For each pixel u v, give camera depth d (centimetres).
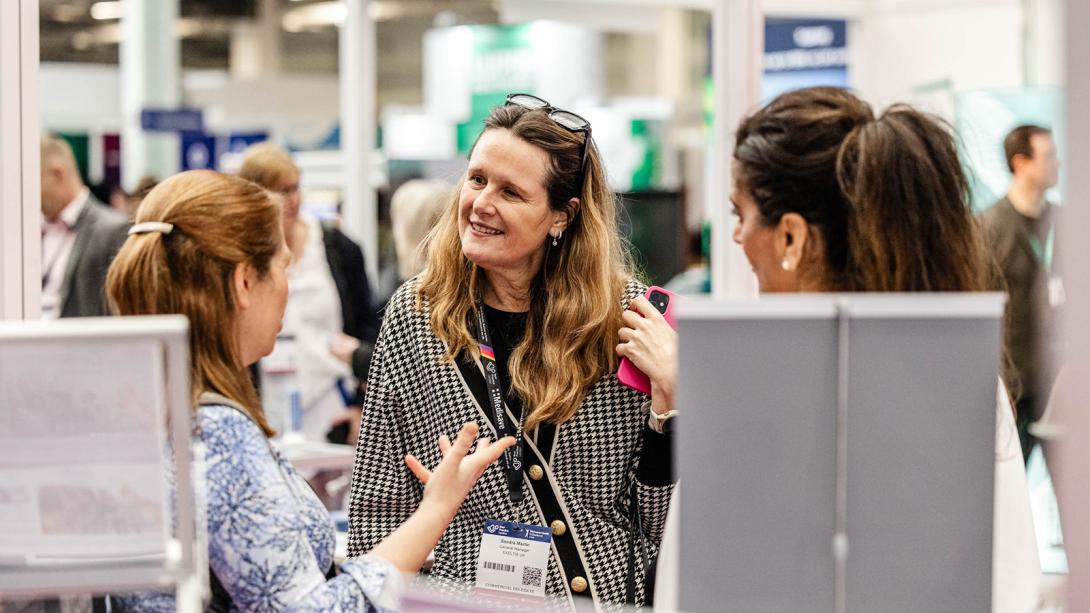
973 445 141
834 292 158
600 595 212
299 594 162
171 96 1091
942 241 154
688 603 140
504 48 831
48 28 1348
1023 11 512
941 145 157
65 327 132
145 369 135
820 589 140
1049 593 157
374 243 713
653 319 214
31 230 253
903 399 140
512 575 212
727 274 313
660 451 214
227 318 169
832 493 140
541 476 216
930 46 547
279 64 1485
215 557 162
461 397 219
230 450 163
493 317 227
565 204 220
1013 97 426
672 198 828
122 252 168
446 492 182
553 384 214
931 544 141
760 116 164
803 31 639
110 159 1228
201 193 170
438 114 864
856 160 155
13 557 140
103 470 138
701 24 1391
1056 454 136
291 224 447
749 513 140
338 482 335
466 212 219
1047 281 381
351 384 484
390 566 172
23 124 251
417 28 1420
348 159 722
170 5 1091
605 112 901
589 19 923
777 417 139
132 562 141
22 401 135
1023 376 346
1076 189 123
